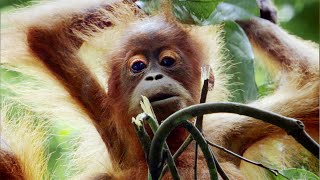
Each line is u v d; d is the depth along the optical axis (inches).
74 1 271.9
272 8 317.4
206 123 251.3
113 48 250.2
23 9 272.1
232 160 248.1
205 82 125.1
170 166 112.9
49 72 257.9
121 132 240.8
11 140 255.1
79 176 255.4
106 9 268.8
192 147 235.9
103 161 252.1
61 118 266.4
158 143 109.4
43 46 256.5
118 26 257.1
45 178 257.0
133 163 242.5
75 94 253.6
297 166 266.1
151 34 233.8
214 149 245.9
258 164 127.3
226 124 254.2
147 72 227.0
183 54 234.5
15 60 259.9
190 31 247.3
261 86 298.7
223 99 263.3
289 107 269.6
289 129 111.8
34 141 263.7
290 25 404.8
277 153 263.7
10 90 292.7
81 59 257.0
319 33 404.8
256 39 307.9
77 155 266.4
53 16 263.7
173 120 109.4
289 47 303.0
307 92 275.9
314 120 269.1
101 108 248.5
